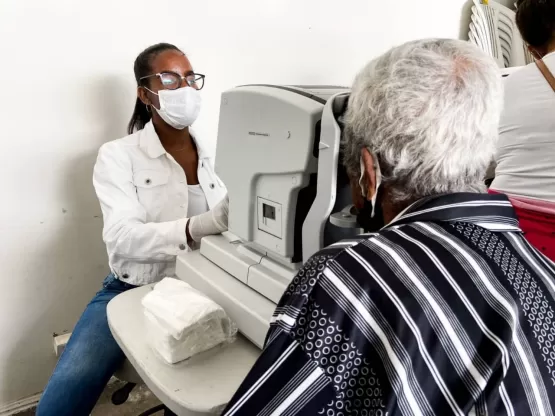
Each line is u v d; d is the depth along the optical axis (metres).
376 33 2.08
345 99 0.74
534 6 1.23
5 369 1.54
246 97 0.88
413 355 0.51
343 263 0.56
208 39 1.65
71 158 1.49
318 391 0.52
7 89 1.33
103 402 1.68
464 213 0.59
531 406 0.54
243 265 0.92
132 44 1.51
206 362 0.78
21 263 1.48
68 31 1.39
